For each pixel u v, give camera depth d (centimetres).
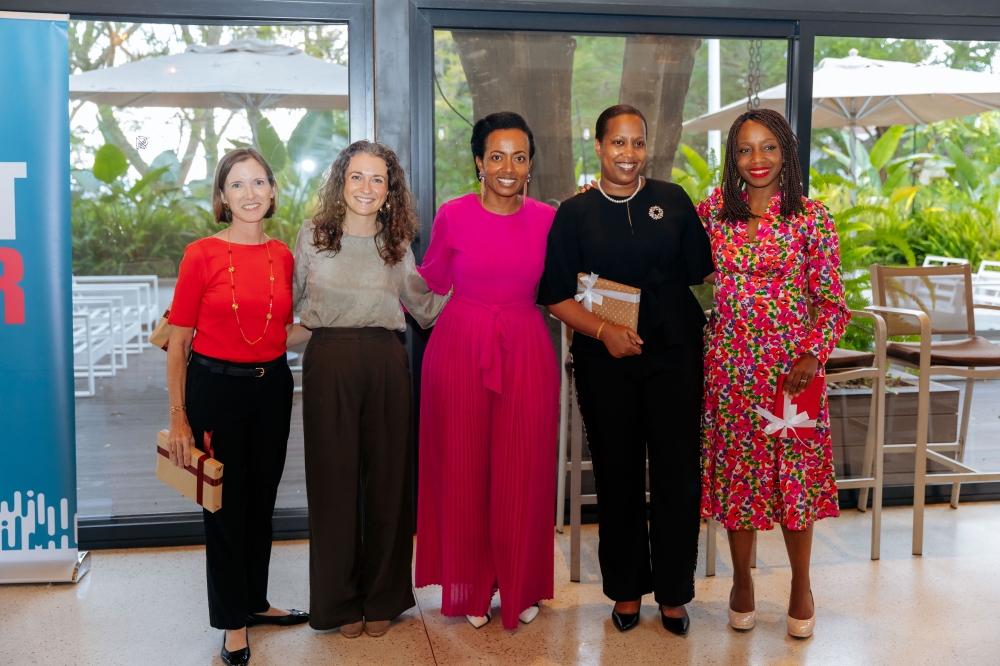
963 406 350
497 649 228
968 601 256
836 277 225
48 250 264
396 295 225
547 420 235
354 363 219
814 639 233
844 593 262
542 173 312
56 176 262
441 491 241
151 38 286
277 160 297
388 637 235
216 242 211
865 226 353
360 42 292
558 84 307
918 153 347
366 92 295
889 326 327
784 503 228
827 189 349
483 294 231
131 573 277
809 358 222
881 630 238
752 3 308
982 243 358
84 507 301
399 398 226
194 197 295
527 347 232
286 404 221
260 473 223
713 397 233
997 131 347
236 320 208
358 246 218
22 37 258
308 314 221
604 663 220
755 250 224
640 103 313
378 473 226
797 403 223
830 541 306
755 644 230
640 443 233
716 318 233
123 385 300
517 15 297
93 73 284
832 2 313
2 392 265
